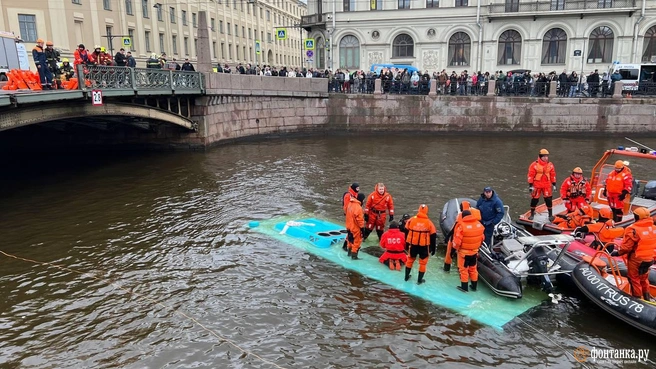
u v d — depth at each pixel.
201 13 20.17
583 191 9.36
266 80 24.47
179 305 7.46
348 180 15.45
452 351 6.25
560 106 25.55
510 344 6.40
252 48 59.75
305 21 37.53
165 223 11.20
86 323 6.97
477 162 18.53
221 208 12.34
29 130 20.22
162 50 39.50
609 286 6.98
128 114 16.05
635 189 10.48
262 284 8.09
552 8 32.28
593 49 32.66
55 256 9.33
